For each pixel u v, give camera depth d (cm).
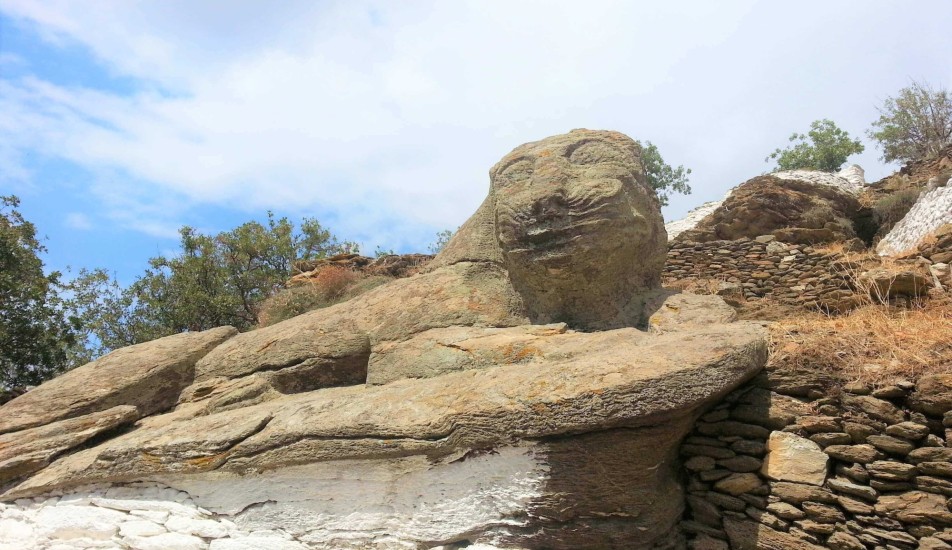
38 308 1206
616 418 369
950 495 347
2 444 509
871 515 364
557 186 512
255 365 575
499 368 441
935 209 1364
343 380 562
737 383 391
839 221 1642
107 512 473
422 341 521
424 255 1614
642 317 530
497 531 398
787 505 387
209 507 456
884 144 2664
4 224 1259
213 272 1712
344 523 427
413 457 414
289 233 1988
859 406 384
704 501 421
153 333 1519
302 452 433
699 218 1852
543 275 515
